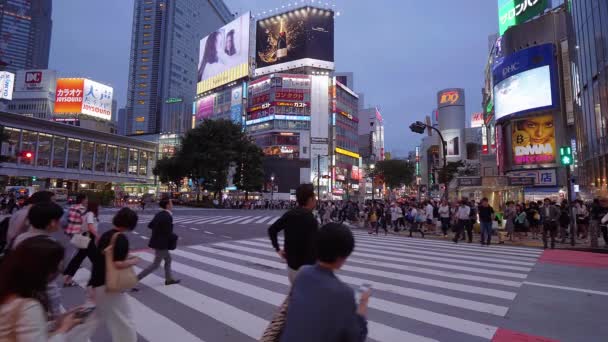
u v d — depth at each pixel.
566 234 15.36
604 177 23.12
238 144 52.38
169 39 161.12
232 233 16.44
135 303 5.45
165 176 54.59
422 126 18.92
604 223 12.43
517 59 37.44
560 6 36.28
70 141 64.75
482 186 20.95
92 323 3.31
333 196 80.31
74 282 6.72
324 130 81.75
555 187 34.28
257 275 7.46
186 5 170.75
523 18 39.12
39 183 58.53
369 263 9.10
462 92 76.62
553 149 35.19
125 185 76.00
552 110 35.34
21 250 1.82
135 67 162.38
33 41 176.38
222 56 99.19
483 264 9.12
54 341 1.98
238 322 4.63
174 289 6.29
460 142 75.06
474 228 17.75
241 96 89.69
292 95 81.81
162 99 157.88
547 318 4.89
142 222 21.20
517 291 6.36
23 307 1.73
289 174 76.38
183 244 12.45
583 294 6.18
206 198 56.22
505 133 39.75
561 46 35.19
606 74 22.72
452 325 4.58
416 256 10.36
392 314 5.00
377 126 131.50
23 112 96.62
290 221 3.63
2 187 48.94
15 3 171.62
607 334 4.32
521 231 14.66
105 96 84.38
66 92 78.81
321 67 87.25
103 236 3.51
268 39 91.69
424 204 19.64
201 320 4.70
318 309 1.67
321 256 1.88
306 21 87.44
